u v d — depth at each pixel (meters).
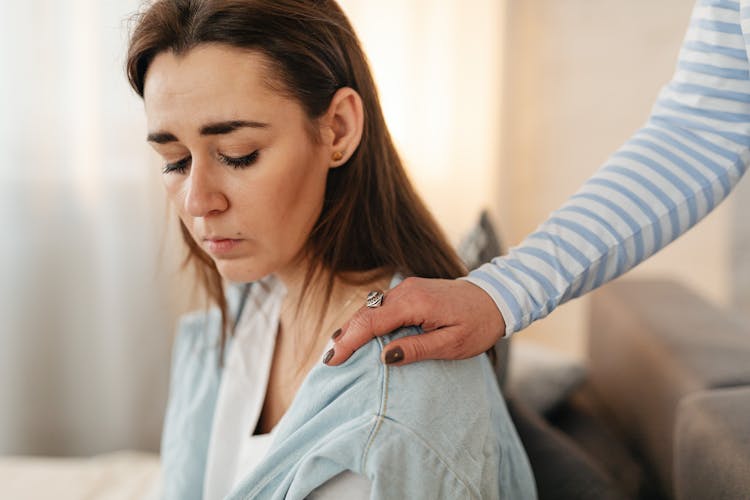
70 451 2.04
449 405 0.60
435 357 0.61
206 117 0.60
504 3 2.08
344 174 0.71
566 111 2.18
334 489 0.60
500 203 2.18
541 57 2.17
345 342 0.62
